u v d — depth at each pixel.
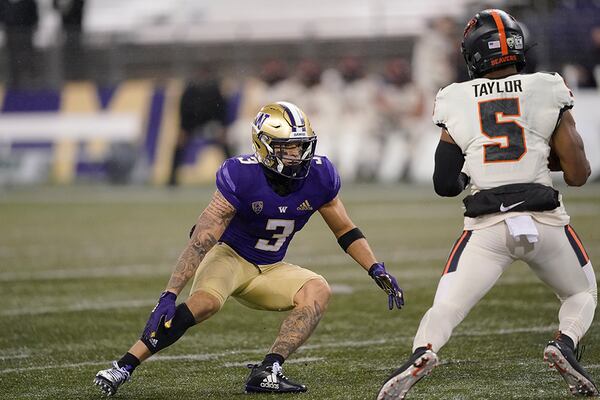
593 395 13.86
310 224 44.19
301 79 61.94
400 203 51.28
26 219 46.09
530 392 14.70
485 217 13.36
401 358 17.84
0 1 67.44
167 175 61.84
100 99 64.06
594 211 43.97
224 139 61.03
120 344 19.69
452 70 60.66
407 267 30.00
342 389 15.26
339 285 27.06
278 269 15.62
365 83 61.62
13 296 25.84
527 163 13.26
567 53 61.56
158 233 40.22
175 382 16.12
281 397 14.76
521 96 13.42
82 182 63.12
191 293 14.97
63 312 23.39
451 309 13.12
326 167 15.22
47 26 68.62
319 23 68.44
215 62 69.12
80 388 15.77
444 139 13.80
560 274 13.55
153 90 63.56
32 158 63.84
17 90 65.19
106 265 31.50
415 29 66.38
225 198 14.67
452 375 16.12
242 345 19.44
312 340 19.80
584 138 58.44
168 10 75.94
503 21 13.82
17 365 17.80
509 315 21.86
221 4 76.25
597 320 20.92
